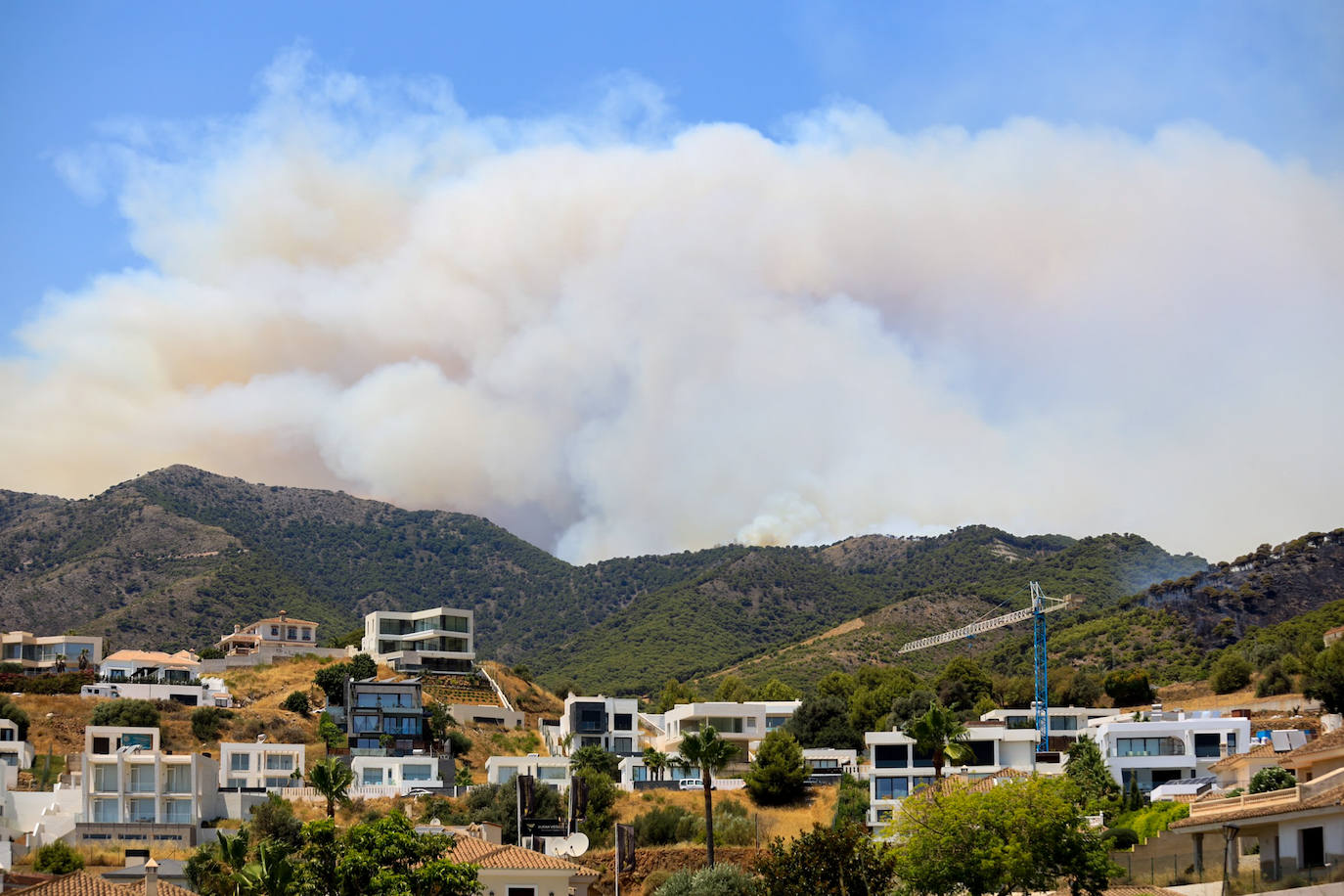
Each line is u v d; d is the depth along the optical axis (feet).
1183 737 450.30
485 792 455.63
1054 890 264.11
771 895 263.08
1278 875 216.13
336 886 230.07
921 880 256.11
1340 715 459.32
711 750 380.99
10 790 442.09
